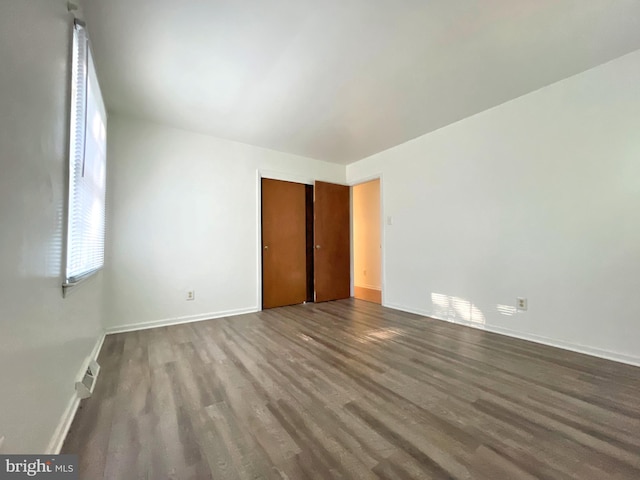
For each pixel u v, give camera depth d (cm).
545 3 157
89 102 182
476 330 290
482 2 156
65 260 133
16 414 84
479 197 296
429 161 347
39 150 100
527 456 114
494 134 283
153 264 310
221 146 360
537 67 219
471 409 148
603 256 216
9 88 79
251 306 379
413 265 367
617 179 210
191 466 109
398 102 272
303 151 415
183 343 254
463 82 238
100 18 164
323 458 114
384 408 150
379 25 173
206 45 190
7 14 79
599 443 122
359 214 604
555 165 241
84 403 154
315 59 206
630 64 204
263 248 399
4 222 77
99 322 249
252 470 108
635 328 202
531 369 197
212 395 163
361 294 513
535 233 254
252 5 157
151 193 311
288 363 209
